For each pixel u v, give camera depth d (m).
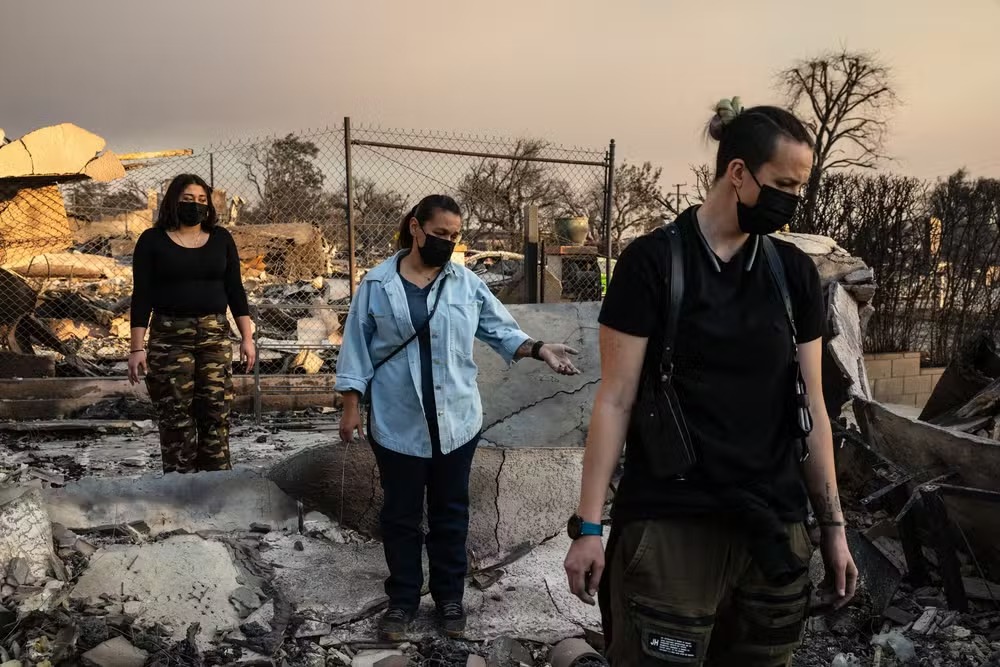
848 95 25.34
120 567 3.36
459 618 3.26
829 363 5.12
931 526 3.55
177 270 4.32
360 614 3.38
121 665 2.84
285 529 4.19
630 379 1.81
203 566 3.44
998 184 10.51
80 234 15.20
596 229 13.48
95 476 5.36
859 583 3.49
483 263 13.65
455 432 3.23
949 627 3.36
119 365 9.62
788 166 1.69
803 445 1.88
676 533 1.78
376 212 9.52
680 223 1.85
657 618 1.77
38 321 8.85
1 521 3.21
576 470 4.21
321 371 9.43
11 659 2.75
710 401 1.76
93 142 8.66
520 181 10.61
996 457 3.82
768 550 1.73
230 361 4.61
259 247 15.90
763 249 1.84
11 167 8.36
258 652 3.05
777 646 1.82
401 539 3.27
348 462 4.22
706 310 1.76
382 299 3.21
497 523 4.07
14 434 6.79
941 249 10.73
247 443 6.76
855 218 10.61
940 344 10.95
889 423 4.31
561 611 3.51
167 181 8.72
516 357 3.32
